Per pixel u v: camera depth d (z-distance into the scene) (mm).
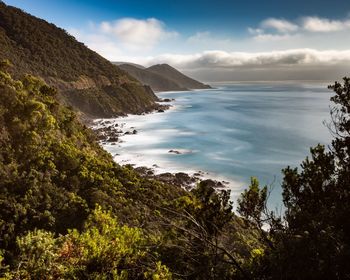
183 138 112062
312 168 8992
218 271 7848
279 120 158125
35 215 32219
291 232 7879
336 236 6586
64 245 9062
